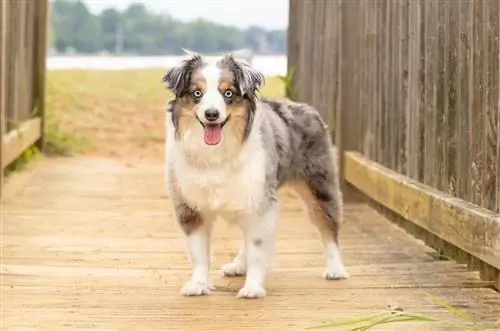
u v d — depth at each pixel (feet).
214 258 23.12
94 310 17.78
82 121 52.54
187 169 18.63
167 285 19.90
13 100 36.55
